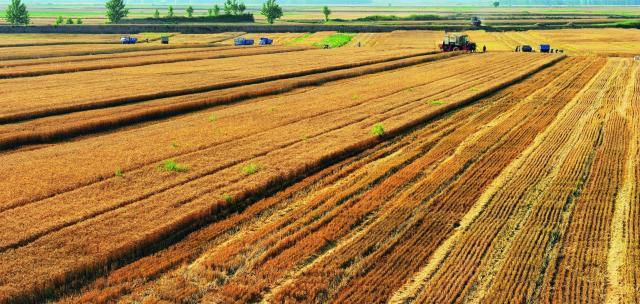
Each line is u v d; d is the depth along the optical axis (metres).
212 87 52.88
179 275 17.75
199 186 25.38
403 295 16.72
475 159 30.73
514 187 25.97
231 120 39.41
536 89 56.06
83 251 18.92
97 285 17.02
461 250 19.53
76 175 26.58
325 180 27.22
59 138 35.25
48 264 18.02
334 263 18.47
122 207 22.83
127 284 16.97
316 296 16.70
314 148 32.00
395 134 36.84
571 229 21.31
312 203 23.94
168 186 25.34
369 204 23.64
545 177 27.55
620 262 18.75
